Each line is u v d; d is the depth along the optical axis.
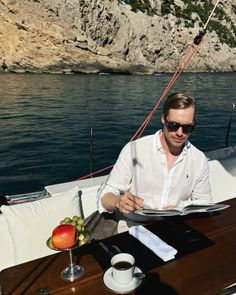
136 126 13.96
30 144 10.80
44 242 2.46
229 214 2.37
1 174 8.23
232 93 26.00
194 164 2.53
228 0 62.97
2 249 2.53
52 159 9.38
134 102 20.36
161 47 52.19
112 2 47.31
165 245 1.96
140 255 1.90
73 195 2.71
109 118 15.42
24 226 2.42
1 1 36.50
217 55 58.16
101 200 2.53
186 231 2.14
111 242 2.02
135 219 2.58
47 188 3.04
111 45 47.59
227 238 2.07
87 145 10.84
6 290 1.66
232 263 1.83
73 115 15.73
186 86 31.02
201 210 2.27
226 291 1.71
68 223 1.83
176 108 2.25
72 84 28.56
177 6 57.94
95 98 21.41
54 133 12.29
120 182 2.60
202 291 1.63
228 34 61.31
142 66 43.31
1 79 29.53
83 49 40.78
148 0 55.22
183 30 55.25
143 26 50.50
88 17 43.69
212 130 13.41
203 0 61.78
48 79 31.62
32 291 1.65
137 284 1.65
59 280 1.71
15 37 36.69
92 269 1.78
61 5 40.72
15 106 17.38
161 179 2.52
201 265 1.81
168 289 1.63
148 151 2.51
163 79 37.09
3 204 2.72
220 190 3.57
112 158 9.65
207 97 23.17
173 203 2.58
